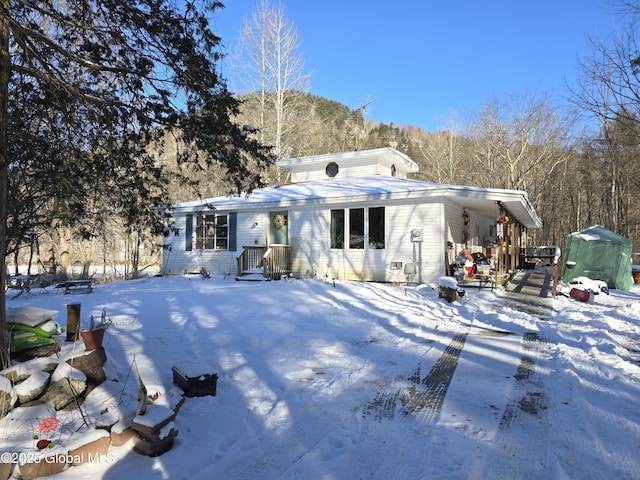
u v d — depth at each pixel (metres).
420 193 12.79
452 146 40.34
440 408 4.05
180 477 2.88
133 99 4.95
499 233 13.05
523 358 5.71
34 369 3.61
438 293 10.74
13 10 4.30
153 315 7.77
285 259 14.84
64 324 6.72
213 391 4.30
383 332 7.27
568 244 14.81
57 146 4.89
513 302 10.38
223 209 16.02
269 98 25.94
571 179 35.00
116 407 3.69
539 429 3.57
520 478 2.86
